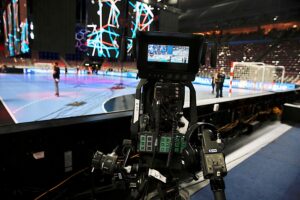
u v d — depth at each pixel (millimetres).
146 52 1376
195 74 1396
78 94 8273
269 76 13031
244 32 34219
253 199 2576
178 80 1417
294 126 6254
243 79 14094
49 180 1986
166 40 1341
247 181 2984
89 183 2299
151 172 1226
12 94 7844
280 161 3668
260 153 4012
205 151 1019
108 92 9164
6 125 1874
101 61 25547
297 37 27656
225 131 4453
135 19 9055
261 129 5824
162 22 9906
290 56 27000
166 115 1318
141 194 1321
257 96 5895
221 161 977
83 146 2219
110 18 8672
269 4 27281
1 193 1720
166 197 1319
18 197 1809
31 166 1860
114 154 1351
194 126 1170
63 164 2064
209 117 4098
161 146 1267
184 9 36969
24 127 1844
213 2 33656
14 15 12977
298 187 2865
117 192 2449
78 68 25047
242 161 3635
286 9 26547
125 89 10484
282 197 2637
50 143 1951
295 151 4156
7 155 1710
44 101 6555
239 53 32188
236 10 31188
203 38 1337
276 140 4852
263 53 29859
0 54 23625
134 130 1398
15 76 17469
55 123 2037
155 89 1358
